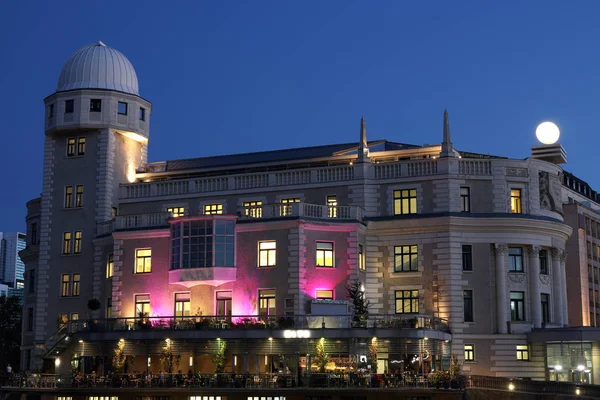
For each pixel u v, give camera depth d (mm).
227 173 73875
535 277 65812
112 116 74250
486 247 65188
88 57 75625
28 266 80562
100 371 62594
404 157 69688
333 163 70938
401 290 65375
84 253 73000
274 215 63625
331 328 57656
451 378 54219
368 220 66250
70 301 72812
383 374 54938
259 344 58875
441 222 64562
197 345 59938
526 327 64688
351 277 63000
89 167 74125
